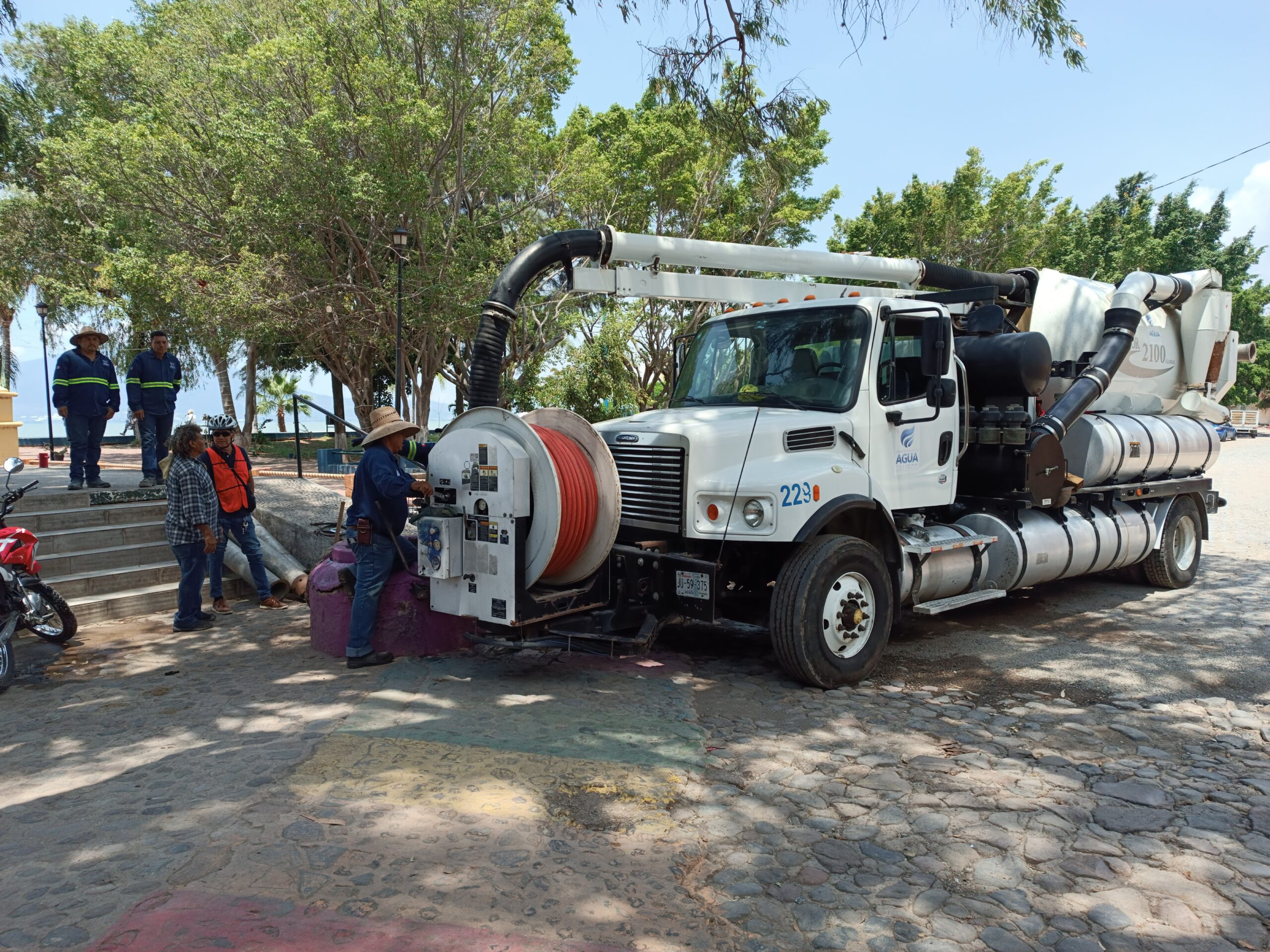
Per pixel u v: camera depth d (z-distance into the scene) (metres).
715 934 2.93
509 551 5.38
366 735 4.67
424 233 20.02
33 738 4.74
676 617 5.66
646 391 27.36
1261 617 7.80
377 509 5.92
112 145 20.09
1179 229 45.34
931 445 6.63
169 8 24.58
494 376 6.82
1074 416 7.57
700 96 9.02
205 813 3.69
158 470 9.88
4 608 6.17
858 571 5.77
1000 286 8.30
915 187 28.98
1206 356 9.31
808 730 4.90
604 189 24.34
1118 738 4.83
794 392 6.38
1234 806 3.95
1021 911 3.09
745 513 5.40
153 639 7.00
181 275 19.06
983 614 8.01
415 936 2.79
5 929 2.80
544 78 21.59
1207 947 2.87
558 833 3.58
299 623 7.52
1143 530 8.64
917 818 3.81
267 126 18.22
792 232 29.59
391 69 19.08
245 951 2.67
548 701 5.31
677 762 4.37
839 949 2.86
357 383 23.81
